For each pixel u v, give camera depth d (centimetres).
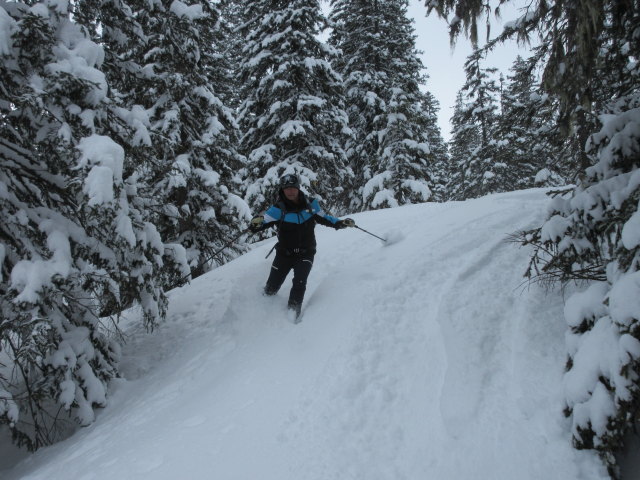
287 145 1421
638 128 307
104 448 358
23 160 491
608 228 283
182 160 948
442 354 351
